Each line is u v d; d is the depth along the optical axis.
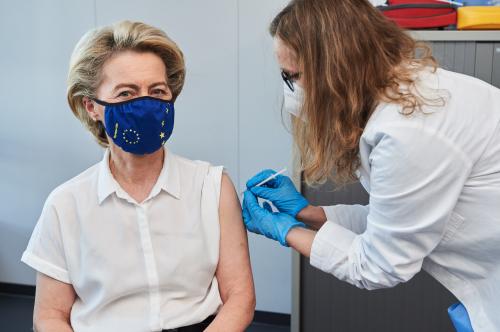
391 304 2.30
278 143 2.79
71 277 1.34
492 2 2.26
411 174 1.07
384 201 1.12
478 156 1.10
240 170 2.86
